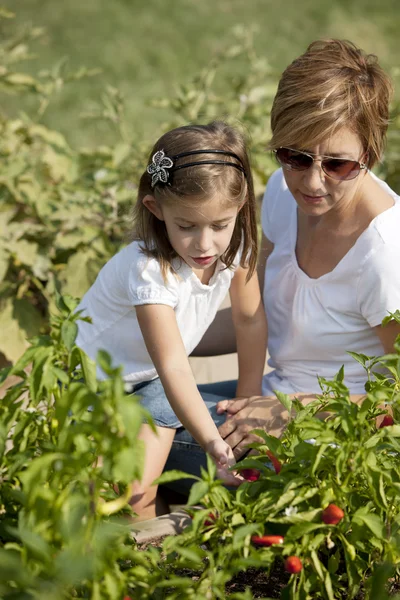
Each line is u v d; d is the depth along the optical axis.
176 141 2.08
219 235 2.10
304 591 1.56
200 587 1.44
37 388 1.50
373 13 10.14
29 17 9.43
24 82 4.04
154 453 2.32
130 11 9.82
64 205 3.65
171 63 8.61
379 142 2.10
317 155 2.03
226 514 1.55
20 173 3.62
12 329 3.39
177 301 2.22
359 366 2.32
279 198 2.50
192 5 10.12
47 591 1.20
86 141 6.88
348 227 2.19
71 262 3.49
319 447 1.54
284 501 1.55
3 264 3.35
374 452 1.62
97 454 1.44
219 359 3.33
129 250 2.25
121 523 1.44
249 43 4.62
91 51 8.78
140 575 1.46
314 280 2.28
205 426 2.00
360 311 2.24
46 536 1.29
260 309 2.45
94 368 1.51
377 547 1.59
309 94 2.00
